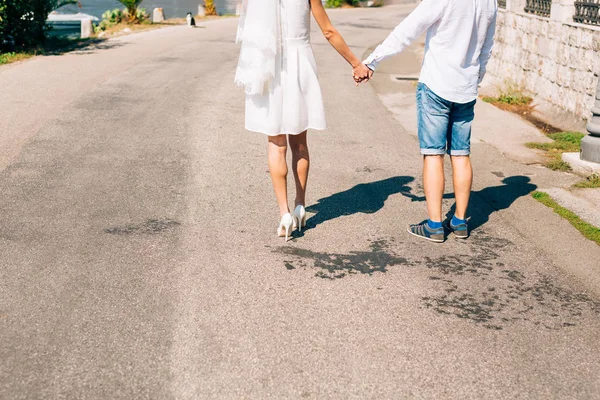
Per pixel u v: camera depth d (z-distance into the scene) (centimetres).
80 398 294
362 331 358
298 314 373
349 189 600
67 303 375
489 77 1291
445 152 496
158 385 304
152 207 533
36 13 1579
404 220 527
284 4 438
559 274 441
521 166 706
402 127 891
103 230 482
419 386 311
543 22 1050
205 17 3112
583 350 349
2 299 377
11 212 512
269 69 435
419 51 1861
